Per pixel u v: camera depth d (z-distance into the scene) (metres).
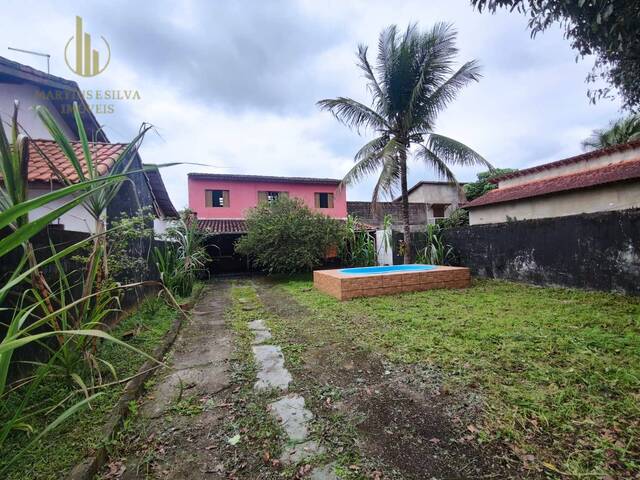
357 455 1.67
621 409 1.90
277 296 6.84
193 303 6.04
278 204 10.52
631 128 12.21
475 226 8.20
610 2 2.52
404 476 1.52
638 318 3.67
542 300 5.02
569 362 2.60
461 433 1.80
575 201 8.01
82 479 1.48
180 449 1.77
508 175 11.33
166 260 6.14
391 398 2.22
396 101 8.62
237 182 15.49
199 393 2.42
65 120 7.02
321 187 16.83
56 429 1.85
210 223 13.98
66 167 4.72
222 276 11.65
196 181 14.92
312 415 2.06
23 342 0.91
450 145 8.46
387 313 4.60
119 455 1.73
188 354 3.29
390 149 8.12
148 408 2.21
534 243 6.57
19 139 1.70
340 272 7.37
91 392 2.20
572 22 2.94
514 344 3.05
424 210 18.75
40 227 0.93
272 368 2.86
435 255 9.10
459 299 5.41
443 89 8.41
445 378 2.45
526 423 1.84
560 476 1.46
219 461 1.67
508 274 7.24
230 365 2.96
